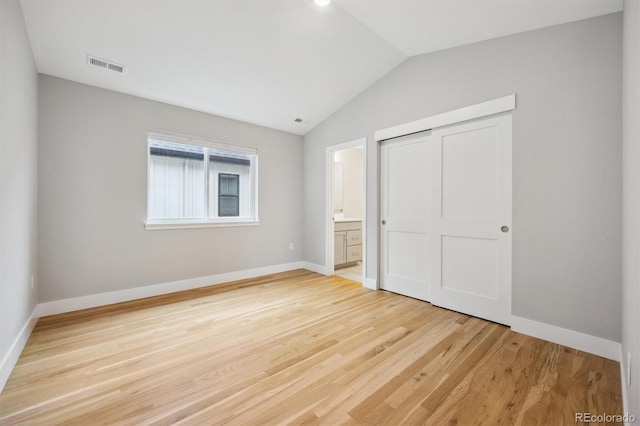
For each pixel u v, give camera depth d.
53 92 2.74
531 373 1.79
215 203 3.93
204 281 3.75
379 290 3.60
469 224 2.73
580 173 2.08
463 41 2.67
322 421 1.39
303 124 4.42
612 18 1.96
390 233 3.51
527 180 2.33
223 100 3.51
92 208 2.95
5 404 1.50
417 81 3.12
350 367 1.86
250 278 4.18
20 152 2.01
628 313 1.50
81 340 2.22
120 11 2.16
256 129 4.28
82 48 2.45
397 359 1.96
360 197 6.30
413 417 1.42
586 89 2.05
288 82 3.32
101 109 3.00
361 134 3.77
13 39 1.81
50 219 2.72
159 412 1.45
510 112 2.44
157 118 3.37
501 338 2.27
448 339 2.25
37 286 2.63
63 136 2.79
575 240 2.11
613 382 1.69
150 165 3.40
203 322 2.58
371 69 3.30
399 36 2.71
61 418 1.40
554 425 1.38
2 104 1.61
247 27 2.46
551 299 2.22
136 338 2.26
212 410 1.47
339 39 2.74
